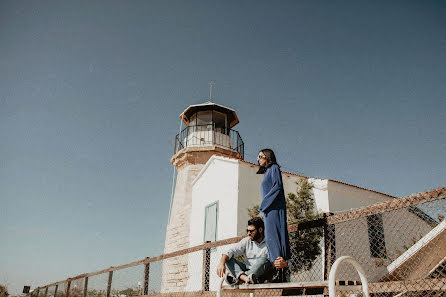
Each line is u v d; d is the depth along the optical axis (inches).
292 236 188.1
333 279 90.0
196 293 212.8
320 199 462.6
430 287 102.5
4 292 642.8
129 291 302.4
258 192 489.7
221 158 524.1
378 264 156.0
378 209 121.2
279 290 154.0
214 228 502.6
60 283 516.7
